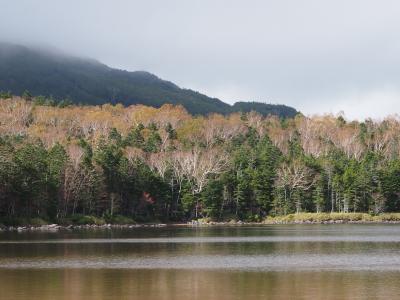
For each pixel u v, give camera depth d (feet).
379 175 618.03
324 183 630.33
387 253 264.52
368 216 603.26
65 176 504.43
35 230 442.50
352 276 195.72
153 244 317.01
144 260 242.17
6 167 438.81
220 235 394.11
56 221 490.49
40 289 174.70
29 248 290.97
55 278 194.18
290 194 617.21
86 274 203.31
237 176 623.77
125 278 194.49
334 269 212.23
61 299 160.25
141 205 572.51
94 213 538.47
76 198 513.04
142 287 177.78
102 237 369.71
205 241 338.54
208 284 182.70
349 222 588.50
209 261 238.48
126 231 443.73
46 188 483.10
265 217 611.47
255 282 185.78
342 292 167.84
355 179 619.67
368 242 324.60
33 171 464.24
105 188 531.50
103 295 165.99
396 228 476.13
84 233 412.36
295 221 594.24
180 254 265.13
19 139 616.39
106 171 537.65
